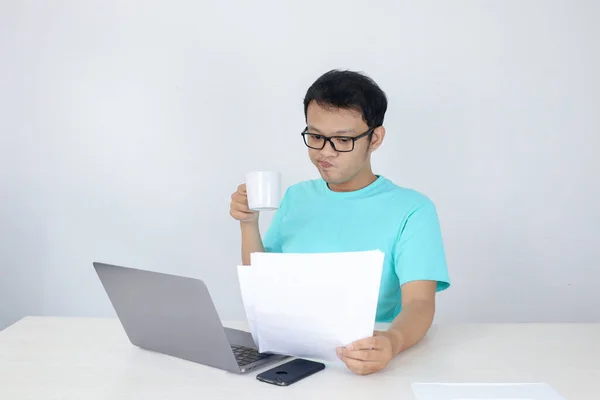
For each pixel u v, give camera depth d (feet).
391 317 5.04
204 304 3.30
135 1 8.46
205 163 8.54
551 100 8.17
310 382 3.29
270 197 4.21
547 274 8.36
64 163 8.60
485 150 8.27
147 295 3.58
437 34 8.22
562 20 8.09
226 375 3.41
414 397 3.06
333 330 3.36
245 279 3.63
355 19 8.30
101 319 4.75
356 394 3.10
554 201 8.27
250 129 8.48
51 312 8.71
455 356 3.81
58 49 8.53
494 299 8.41
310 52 8.37
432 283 4.50
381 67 8.31
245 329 4.59
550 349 3.97
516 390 3.15
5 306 8.73
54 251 8.67
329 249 5.07
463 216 8.34
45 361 3.66
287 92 8.41
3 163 8.63
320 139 4.47
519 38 8.15
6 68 8.56
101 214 8.63
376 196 5.06
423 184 8.36
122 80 8.52
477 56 8.20
